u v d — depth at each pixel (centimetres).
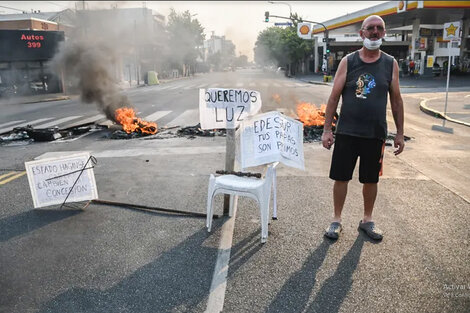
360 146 353
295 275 305
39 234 391
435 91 1969
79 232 394
